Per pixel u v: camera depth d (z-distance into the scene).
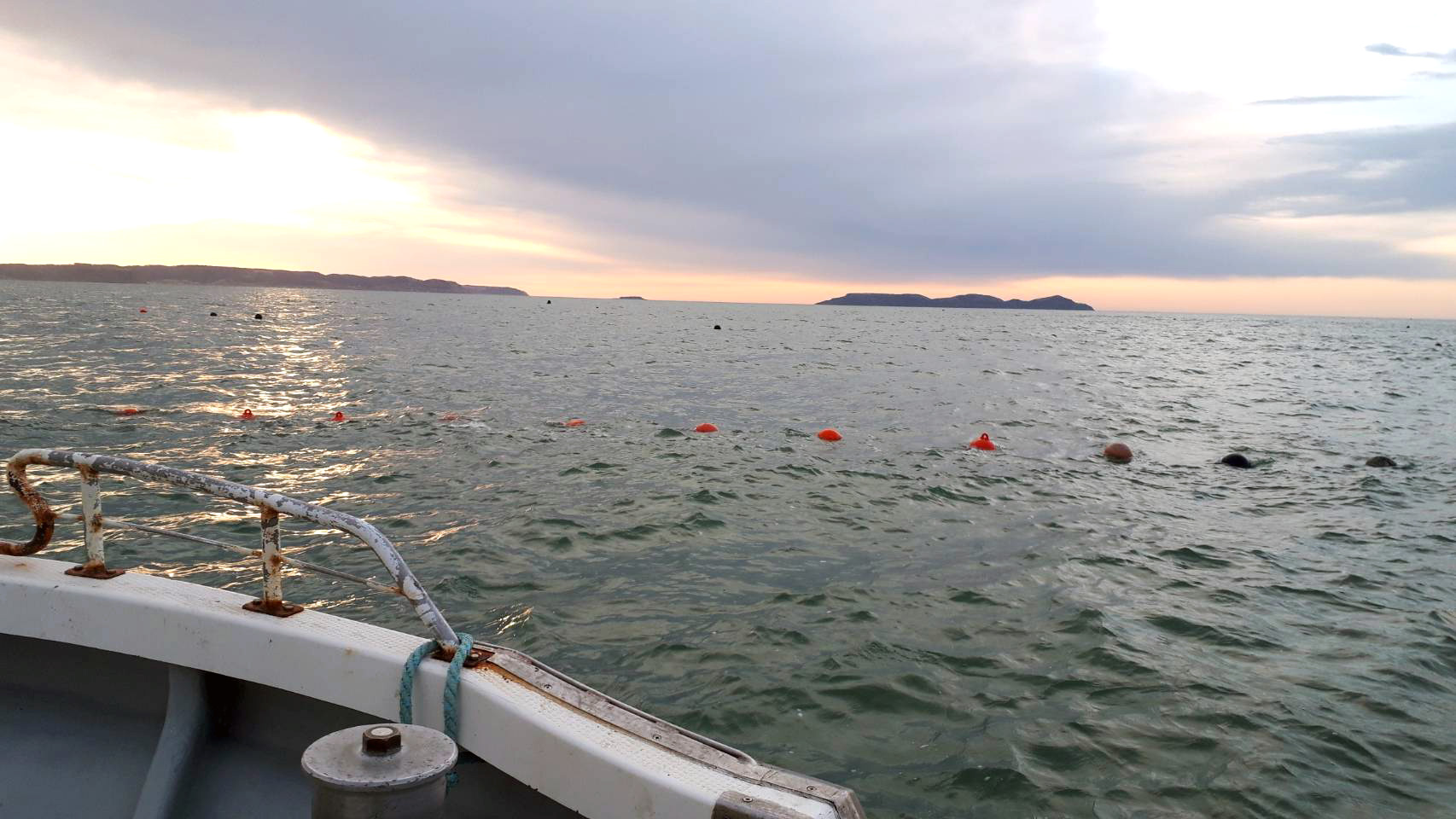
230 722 3.27
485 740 2.71
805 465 15.80
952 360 46.50
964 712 6.44
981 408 25.36
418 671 2.82
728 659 7.25
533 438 17.91
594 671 6.99
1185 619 8.43
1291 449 19.36
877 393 28.53
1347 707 6.63
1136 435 20.81
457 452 16.05
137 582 3.38
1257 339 92.00
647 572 9.45
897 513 12.41
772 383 31.09
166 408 20.34
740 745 5.94
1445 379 42.03
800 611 8.38
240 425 18.39
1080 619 8.32
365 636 3.03
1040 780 5.55
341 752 2.18
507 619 7.99
